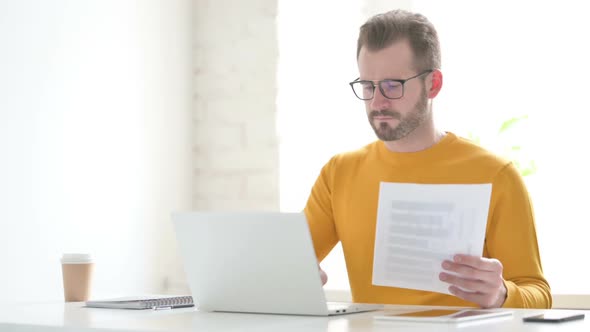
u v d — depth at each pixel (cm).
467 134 303
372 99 198
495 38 315
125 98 309
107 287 296
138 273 313
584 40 302
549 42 307
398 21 200
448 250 162
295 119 334
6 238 255
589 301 271
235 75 338
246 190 333
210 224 147
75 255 191
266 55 332
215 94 342
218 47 342
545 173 304
